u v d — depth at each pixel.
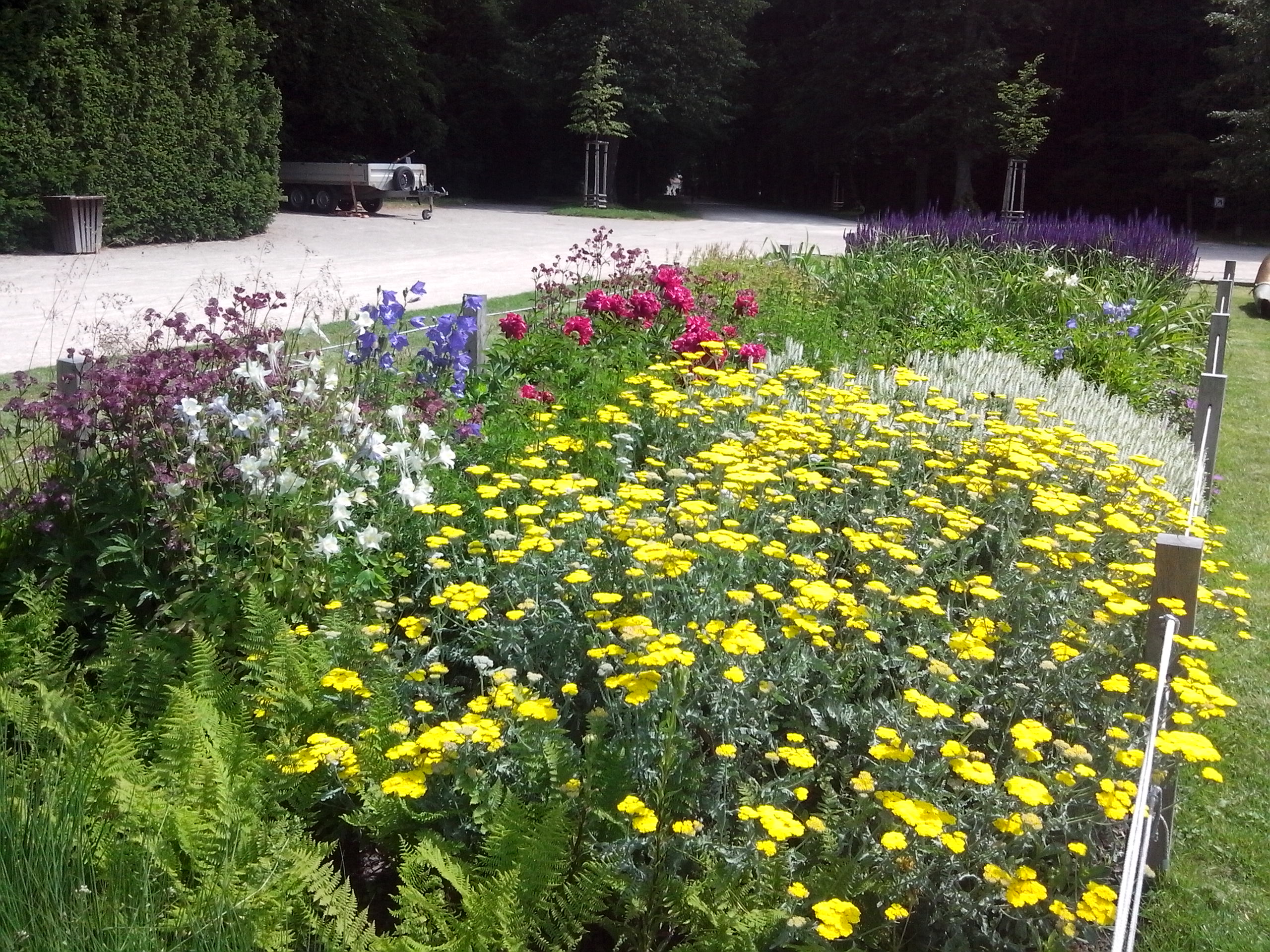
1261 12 34.53
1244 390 11.04
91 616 3.79
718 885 2.50
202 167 20.77
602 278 12.44
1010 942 2.59
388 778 2.66
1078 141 45.19
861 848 2.79
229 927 2.20
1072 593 3.85
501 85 43.09
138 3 19.02
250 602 3.45
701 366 6.09
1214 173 36.81
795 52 51.69
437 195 39.06
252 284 13.70
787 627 3.18
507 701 2.78
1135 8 42.16
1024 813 2.61
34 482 4.21
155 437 3.78
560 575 3.57
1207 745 2.70
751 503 4.03
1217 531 4.82
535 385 6.24
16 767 2.67
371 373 4.94
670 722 2.68
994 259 12.86
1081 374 9.09
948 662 3.40
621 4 41.81
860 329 9.32
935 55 43.44
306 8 32.12
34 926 2.14
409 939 2.25
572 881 2.59
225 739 2.84
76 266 16.00
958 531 4.15
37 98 17.50
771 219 40.84
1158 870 3.22
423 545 3.96
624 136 39.28
